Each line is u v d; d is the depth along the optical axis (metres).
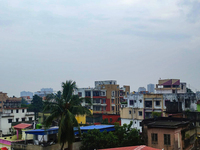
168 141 26.12
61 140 27.08
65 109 27.97
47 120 27.12
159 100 58.16
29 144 29.73
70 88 28.66
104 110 81.81
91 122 70.56
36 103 90.62
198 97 56.91
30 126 39.19
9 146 37.16
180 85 74.75
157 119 33.59
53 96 28.28
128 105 64.38
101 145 28.00
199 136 38.38
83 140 29.19
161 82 77.00
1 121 57.69
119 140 29.33
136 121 61.88
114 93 84.62
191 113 42.78
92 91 82.06
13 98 103.50
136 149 21.31
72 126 26.89
